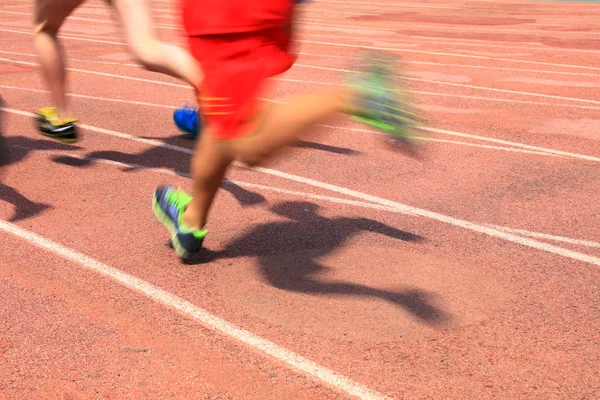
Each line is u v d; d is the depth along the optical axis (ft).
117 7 12.30
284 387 9.91
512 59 38.01
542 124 24.70
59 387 9.86
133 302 12.10
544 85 31.48
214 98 10.55
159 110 25.53
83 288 12.55
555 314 11.96
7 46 39.75
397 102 9.05
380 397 9.70
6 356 10.53
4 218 15.57
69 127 18.47
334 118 9.75
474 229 15.38
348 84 9.27
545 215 16.28
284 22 10.67
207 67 10.75
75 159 19.63
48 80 18.28
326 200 16.90
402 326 11.47
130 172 18.67
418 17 55.77
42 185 17.57
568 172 19.48
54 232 14.88
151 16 12.35
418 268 13.47
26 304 11.99
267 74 10.46
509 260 13.93
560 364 10.55
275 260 13.71
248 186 17.69
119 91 28.55
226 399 9.65
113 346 10.82
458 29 49.57
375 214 16.11
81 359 10.49
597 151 21.62
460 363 10.52
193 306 12.00
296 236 14.84
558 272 13.48
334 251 14.15
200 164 12.14
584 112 26.66
